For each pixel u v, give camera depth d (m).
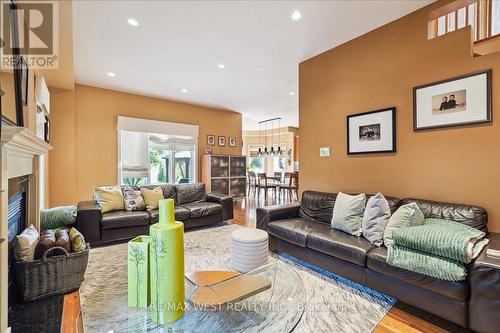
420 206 2.35
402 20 2.73
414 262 1.78
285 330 1.28
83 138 5.00
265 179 7.84
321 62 3.61
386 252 2.02
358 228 2.49
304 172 3.86
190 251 3.14
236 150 7.53
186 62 3.90
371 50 3.01
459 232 1.74
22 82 1.85
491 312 1.48
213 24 2.85
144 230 3.55
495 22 2.88
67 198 4.66
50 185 4.52
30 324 1.60
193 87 5.16
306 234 2.58
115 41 3.22
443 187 2.42
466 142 2.28
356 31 3.03
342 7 2.56
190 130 6.48
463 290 1.59
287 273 1.87
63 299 1.94
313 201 3.24
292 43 3.30
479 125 2.20
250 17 2.72
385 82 2.88
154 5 2.49
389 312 1.90
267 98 6.02
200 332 1.24
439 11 2.49
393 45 2.80
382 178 2.92
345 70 3.29
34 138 1.63
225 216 4.46
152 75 4.47
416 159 2.62
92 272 2.54
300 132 3.92
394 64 2.80
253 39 3.20
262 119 8.97
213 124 7.02
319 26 2.91
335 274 2.35
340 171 3.36
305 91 3.84
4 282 1.24
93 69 4.18
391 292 1.96
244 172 7.38
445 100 2.40
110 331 1.21
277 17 2.72
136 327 1.23
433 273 1.69
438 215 2.21
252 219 5.00
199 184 4.79
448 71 2.39
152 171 5.93
